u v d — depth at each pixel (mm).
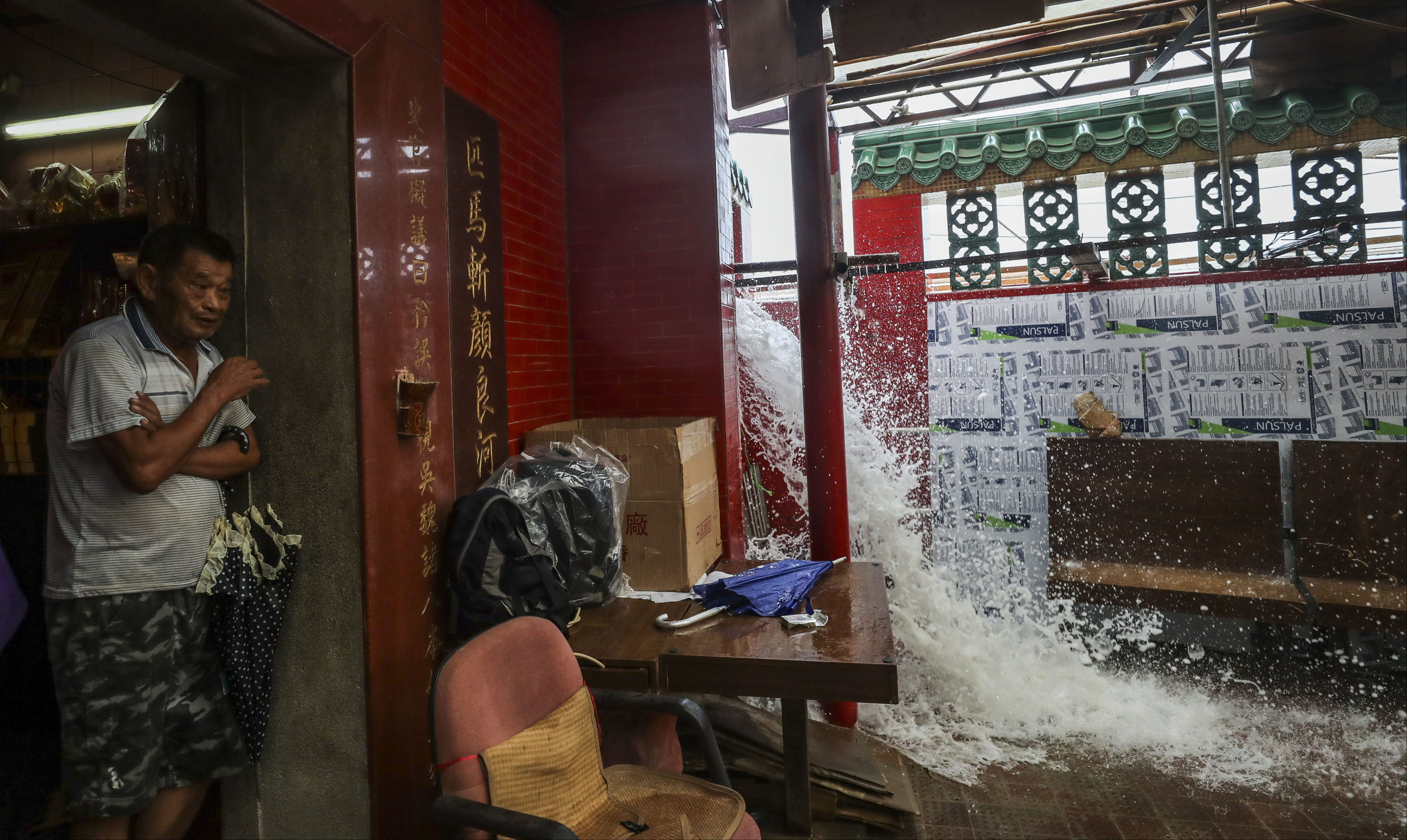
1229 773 3373
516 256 3518
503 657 1935
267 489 2295
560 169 4055
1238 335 4625
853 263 4066
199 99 2328
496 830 1604
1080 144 4695
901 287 5188
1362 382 4406
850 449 5172
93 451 1883
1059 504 4848
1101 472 4770
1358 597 3996
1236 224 4625
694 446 3449
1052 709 3996
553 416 3885
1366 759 3461
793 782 2873
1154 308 4766
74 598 1879
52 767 2793
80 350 1874
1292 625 3998
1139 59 4953
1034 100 5223
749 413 5207
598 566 3043
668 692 2584
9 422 2801
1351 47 4328
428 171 2617
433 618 2584
